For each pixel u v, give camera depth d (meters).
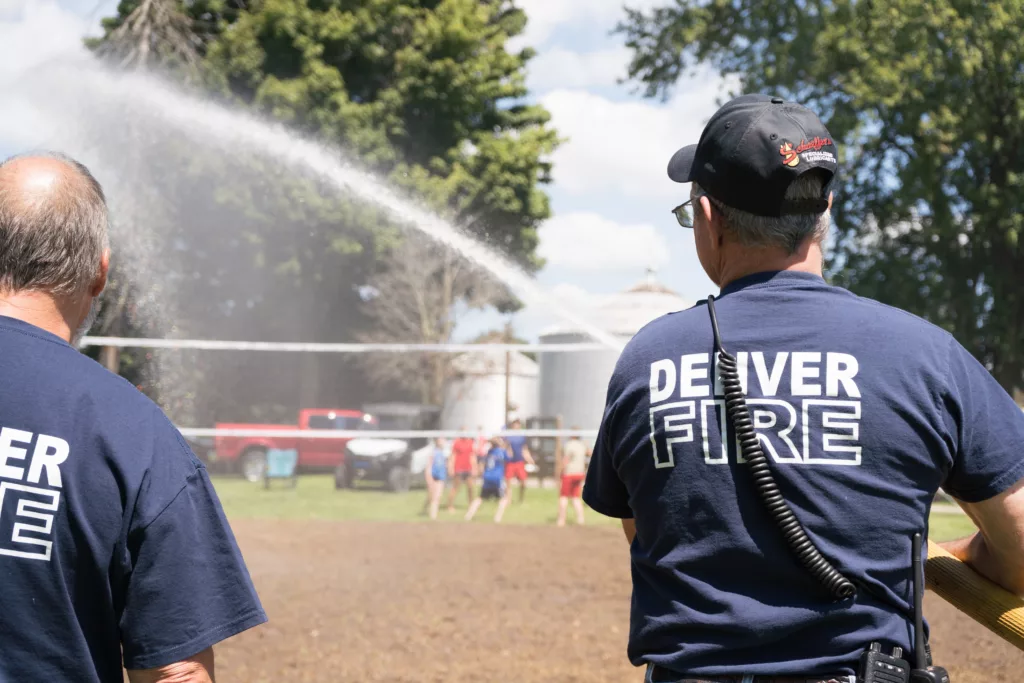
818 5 28.00
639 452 1.96
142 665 1.80
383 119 31.78
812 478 1.80
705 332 1.96
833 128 27.31
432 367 40.50
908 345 1.86
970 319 28.94
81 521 1.77
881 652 1.76
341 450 28.73
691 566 1.86
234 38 29.38
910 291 28.84
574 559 11.70
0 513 1.74
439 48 32.84
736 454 1.85
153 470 1.83
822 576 1.75
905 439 1.80
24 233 1.90
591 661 6.82
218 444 28.25
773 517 1.78
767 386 1.86
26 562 1.75
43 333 1.89
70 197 1.95
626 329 32.62
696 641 1.83
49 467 1.77
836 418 1.81
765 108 1.97
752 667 1.77
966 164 29.17
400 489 23.92
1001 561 1.94
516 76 35.78
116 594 1.82
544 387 34.97
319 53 30.55
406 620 8.14
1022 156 28.56
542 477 28.91
